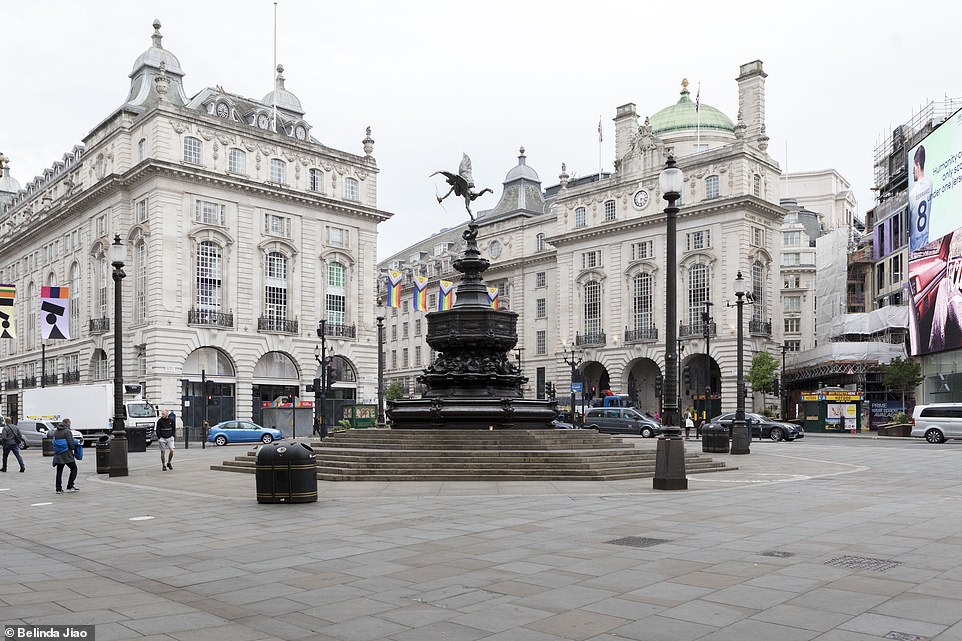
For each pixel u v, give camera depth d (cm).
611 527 1216
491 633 672
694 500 1562
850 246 9744
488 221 9731
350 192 7031
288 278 6500
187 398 5756
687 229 7000
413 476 2006
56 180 7481
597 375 8138
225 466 2517
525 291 9069
